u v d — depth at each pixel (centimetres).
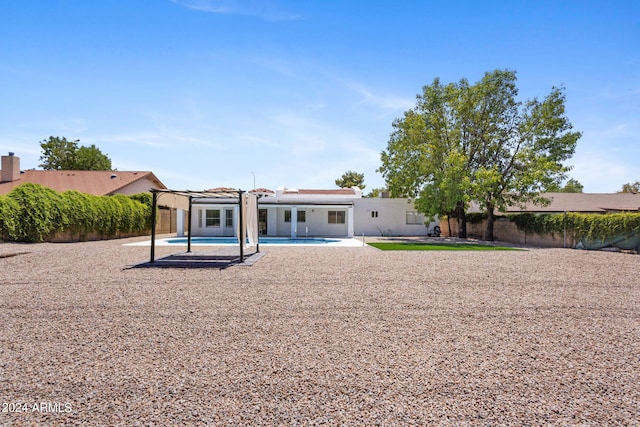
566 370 381
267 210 2861
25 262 1155
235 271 1015
